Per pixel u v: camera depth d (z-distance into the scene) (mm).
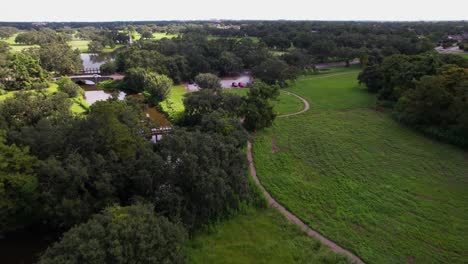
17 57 108188
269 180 49469
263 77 113062
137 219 27422
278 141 65500
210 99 70625
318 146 62875
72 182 33344
